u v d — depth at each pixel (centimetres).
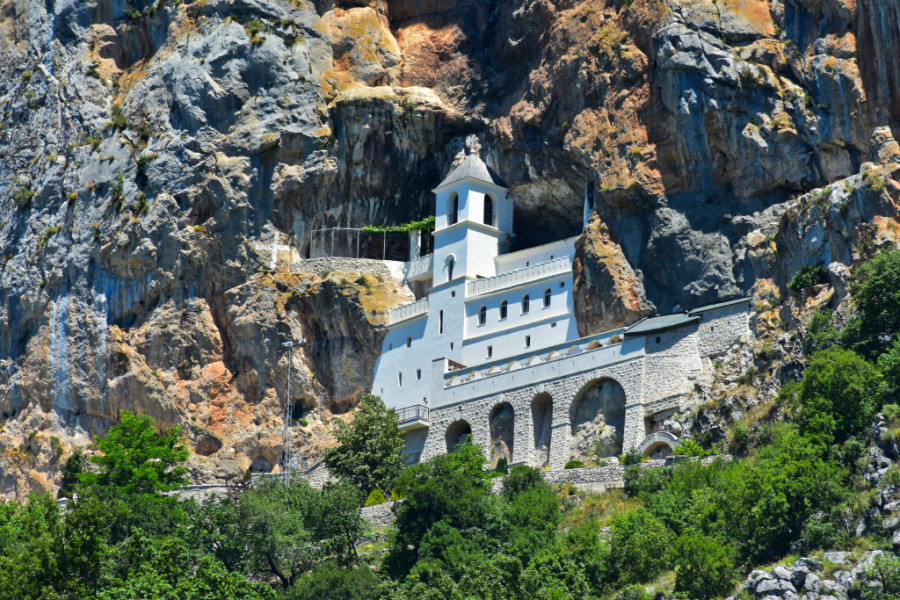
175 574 17862
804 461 18712
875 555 17225
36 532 17900
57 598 16838
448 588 17250
